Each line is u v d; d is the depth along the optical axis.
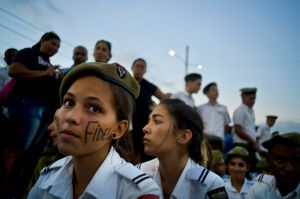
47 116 3.14
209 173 1.77
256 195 2.05
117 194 1.10
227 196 1.71
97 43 4.08
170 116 1.87
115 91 1.08
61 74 3.29
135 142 3.95
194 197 1.74
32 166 3.00
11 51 3.61
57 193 1.14
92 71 1.06
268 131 7.70
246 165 3.54
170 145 1.85
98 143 1.03
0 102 2.94
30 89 3.01
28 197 1.29
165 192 1.91
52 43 3.18
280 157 1.93
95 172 1.14
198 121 1.96
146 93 4.31
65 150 0.99
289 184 1.94
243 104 5.28
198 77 5.07
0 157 2.84
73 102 1.04
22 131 2.93
